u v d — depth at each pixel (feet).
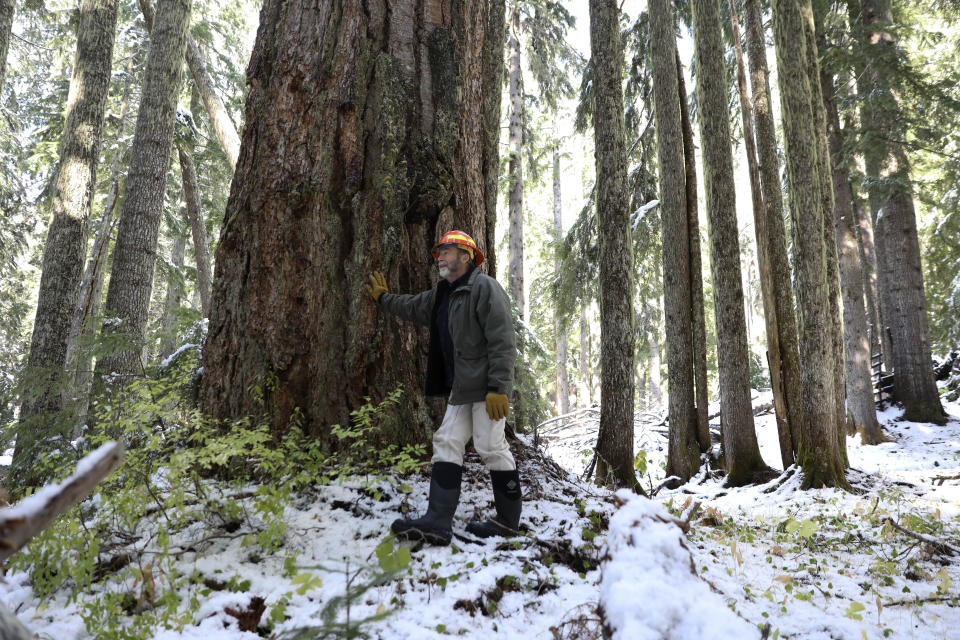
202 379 11.86
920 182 39.32
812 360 23.22
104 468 3.24
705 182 28.50
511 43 57.47
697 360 29.09
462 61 13.19
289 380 11.00
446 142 12.53
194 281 51.72
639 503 5.70
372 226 11.57
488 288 9.21
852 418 36.65
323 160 11.73
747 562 11.07
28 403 18.65
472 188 13.15
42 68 54.90
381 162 11.78
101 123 27.61
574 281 38.37
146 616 6.42
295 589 7.22
